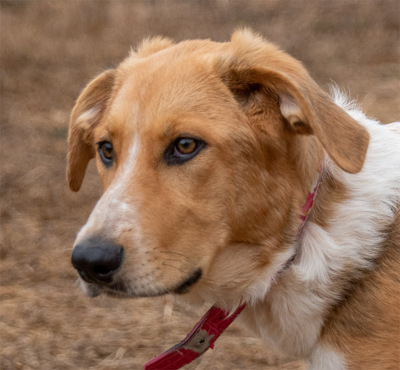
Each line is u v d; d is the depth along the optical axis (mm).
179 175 5289
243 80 5508
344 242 5574
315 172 5594
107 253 4969
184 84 5488
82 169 6840
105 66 19703
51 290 9633
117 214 5098
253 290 5625
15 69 19594
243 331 8539
